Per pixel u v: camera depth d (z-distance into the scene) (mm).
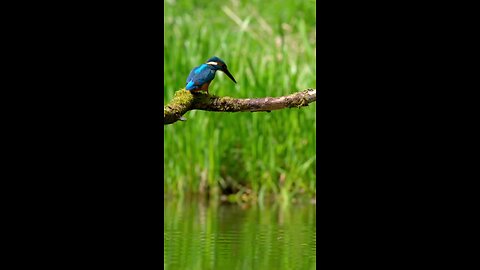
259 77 18781
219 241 11875
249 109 9141
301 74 19422
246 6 25500
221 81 18594
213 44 20047
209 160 18422
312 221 14172
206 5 25766
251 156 18438
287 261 10383
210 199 18312
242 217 14789
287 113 18281
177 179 18688
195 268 9930
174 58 19047
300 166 18031
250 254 10820
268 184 18281
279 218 14656
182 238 12141
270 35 22656
